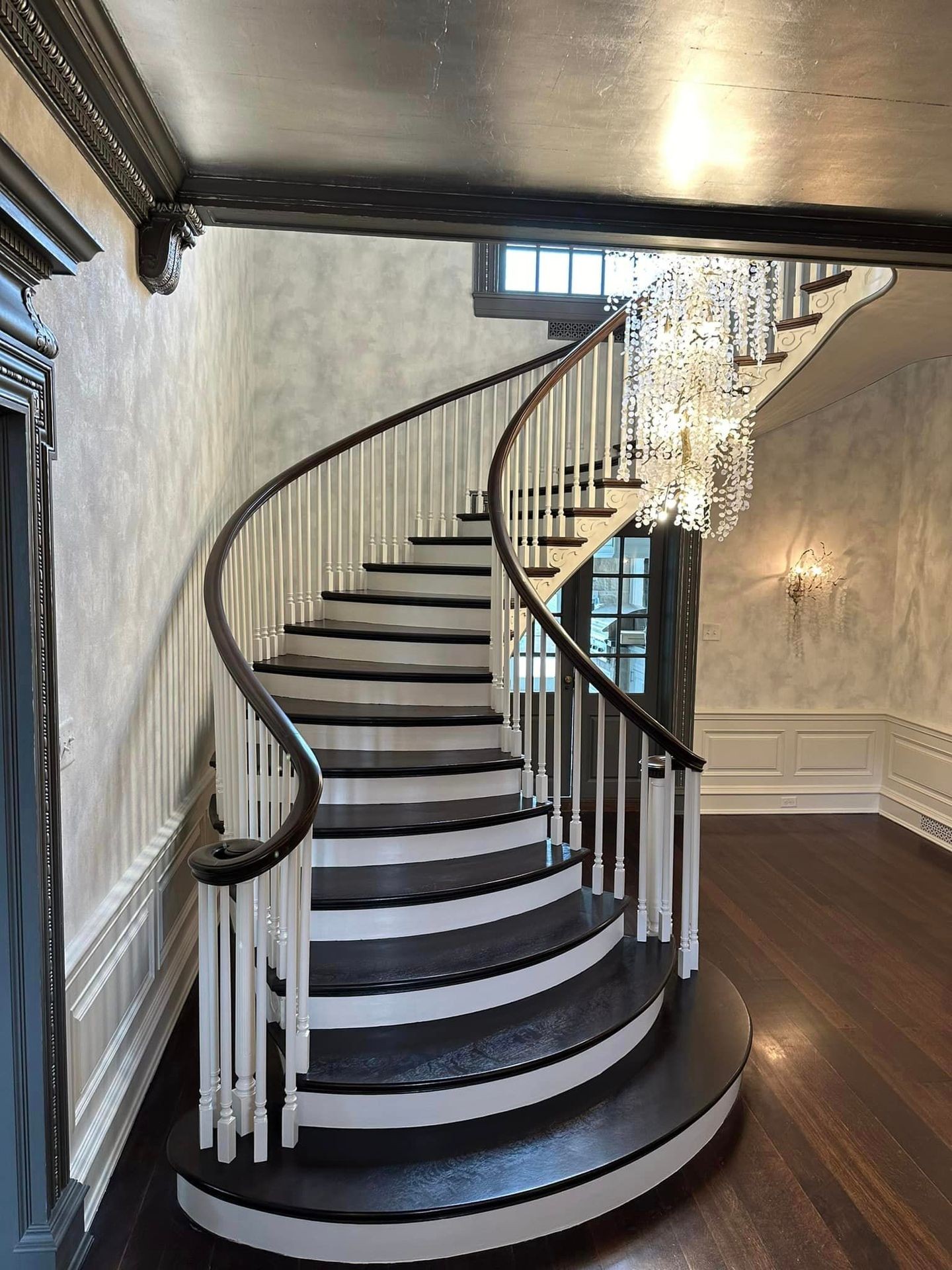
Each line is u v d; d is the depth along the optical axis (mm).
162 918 2936
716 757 6047
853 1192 2346
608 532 4570
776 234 2580
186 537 3398
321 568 4672
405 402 5641
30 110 1700
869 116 1966
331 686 3852
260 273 5480
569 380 5594
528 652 3320
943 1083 2861
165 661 3076
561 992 2760
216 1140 2223
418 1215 2020
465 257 5641
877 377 5434
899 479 5988
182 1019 3170
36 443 1723
